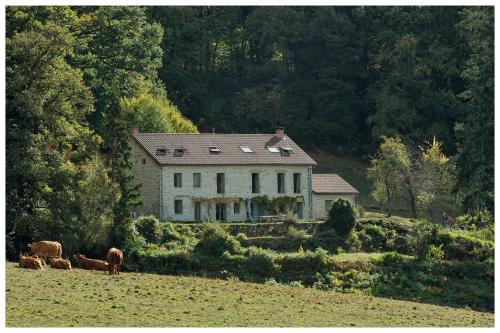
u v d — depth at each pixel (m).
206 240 106.00
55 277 78.69
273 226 115.88
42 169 102.75
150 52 142.12
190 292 77.31
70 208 102.25
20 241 101.31
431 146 165.38
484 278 106.00
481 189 123.56
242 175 126.81
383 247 114.00
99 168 104.00
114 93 137.25
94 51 139.12
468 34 170.88
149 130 137.75
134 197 107.38
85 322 65.62
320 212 130.88
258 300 76.31
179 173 124.31
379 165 139.75
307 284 102.06
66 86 106.69
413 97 174.38
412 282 103.06
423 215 137.62
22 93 103.12
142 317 67.81
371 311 76.06
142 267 102.94
